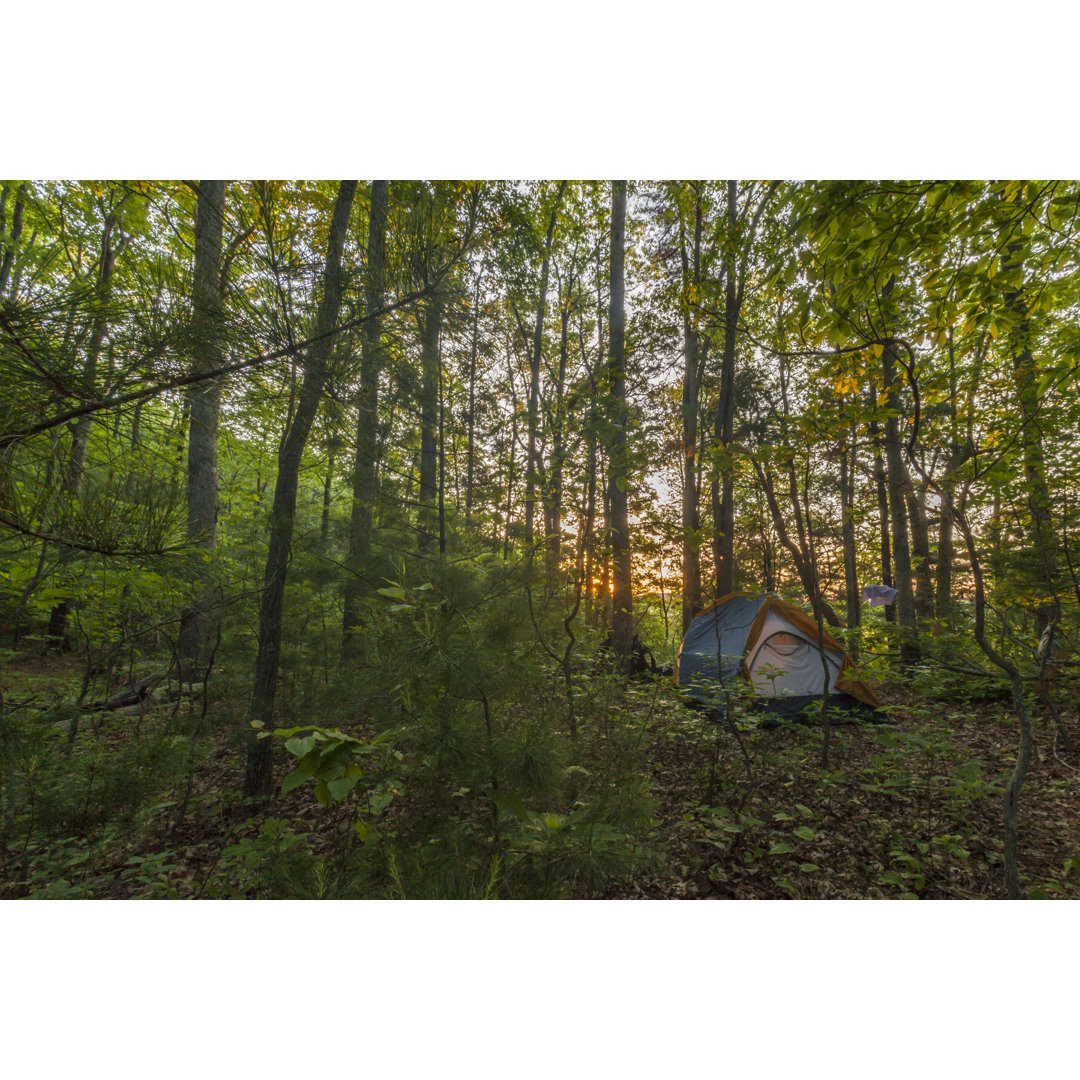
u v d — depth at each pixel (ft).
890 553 51.67
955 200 10.75
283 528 15.26
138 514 7.95
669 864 11.86
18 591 13.52
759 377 33.81
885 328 13.07
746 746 19.33
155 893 10.34
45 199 27.86
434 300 13.78
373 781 9.74
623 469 18.06
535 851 8.02
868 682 21.99
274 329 10.80
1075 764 17.44
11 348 7.52
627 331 37.83
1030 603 19.54
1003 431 16.16
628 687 22.40
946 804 14.64
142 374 8.77
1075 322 18.85
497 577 11.22
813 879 11.45
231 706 15.02
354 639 16.14
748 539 45.29
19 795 9.52
